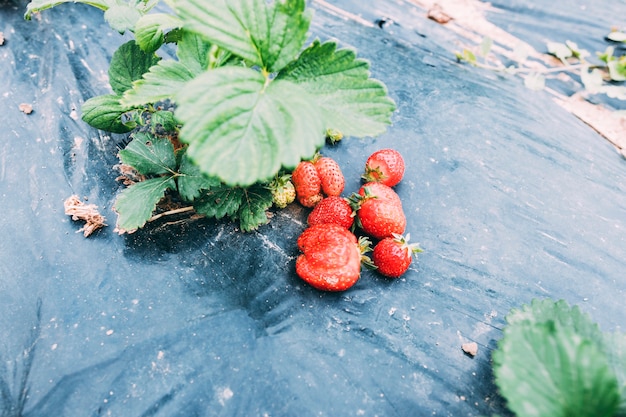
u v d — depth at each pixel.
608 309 0.33
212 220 0.34
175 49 0.42
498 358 0.24
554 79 0.47
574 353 0.22
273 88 0.23
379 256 0.31
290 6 0.22
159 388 0.28
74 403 0.27
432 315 0.32
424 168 0.39
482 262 0.34
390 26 0.48
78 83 0.40
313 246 0.30
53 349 0.28
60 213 0.33
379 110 0.24
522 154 0.40
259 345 0.29
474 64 0.46
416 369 0.30
